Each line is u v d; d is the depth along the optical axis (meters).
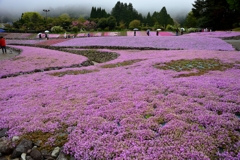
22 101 10.26
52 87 12.66
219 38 42.78
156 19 144.50
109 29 106.88
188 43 36.56
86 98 10.15
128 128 6.70
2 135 7.16
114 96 10.00
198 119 6.94
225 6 76.62
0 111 9.13
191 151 5.23
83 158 5.53
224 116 7.07
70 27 109.06
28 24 119.56
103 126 6.96
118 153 5.46
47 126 7.30
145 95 9.80
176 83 11.40
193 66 16.81
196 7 96.06
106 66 20.31
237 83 10.50
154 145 5.69
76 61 25.05
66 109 8.84
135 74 14.86
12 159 6.11
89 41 48.53
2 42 34.38
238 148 5.43
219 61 18.11
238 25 73.62
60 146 6.27
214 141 5.71
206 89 9.86
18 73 19.14
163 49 33.97
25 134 6.98
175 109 7.90
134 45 38.81
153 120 7.21
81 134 6.61
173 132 6.26
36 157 5.90
